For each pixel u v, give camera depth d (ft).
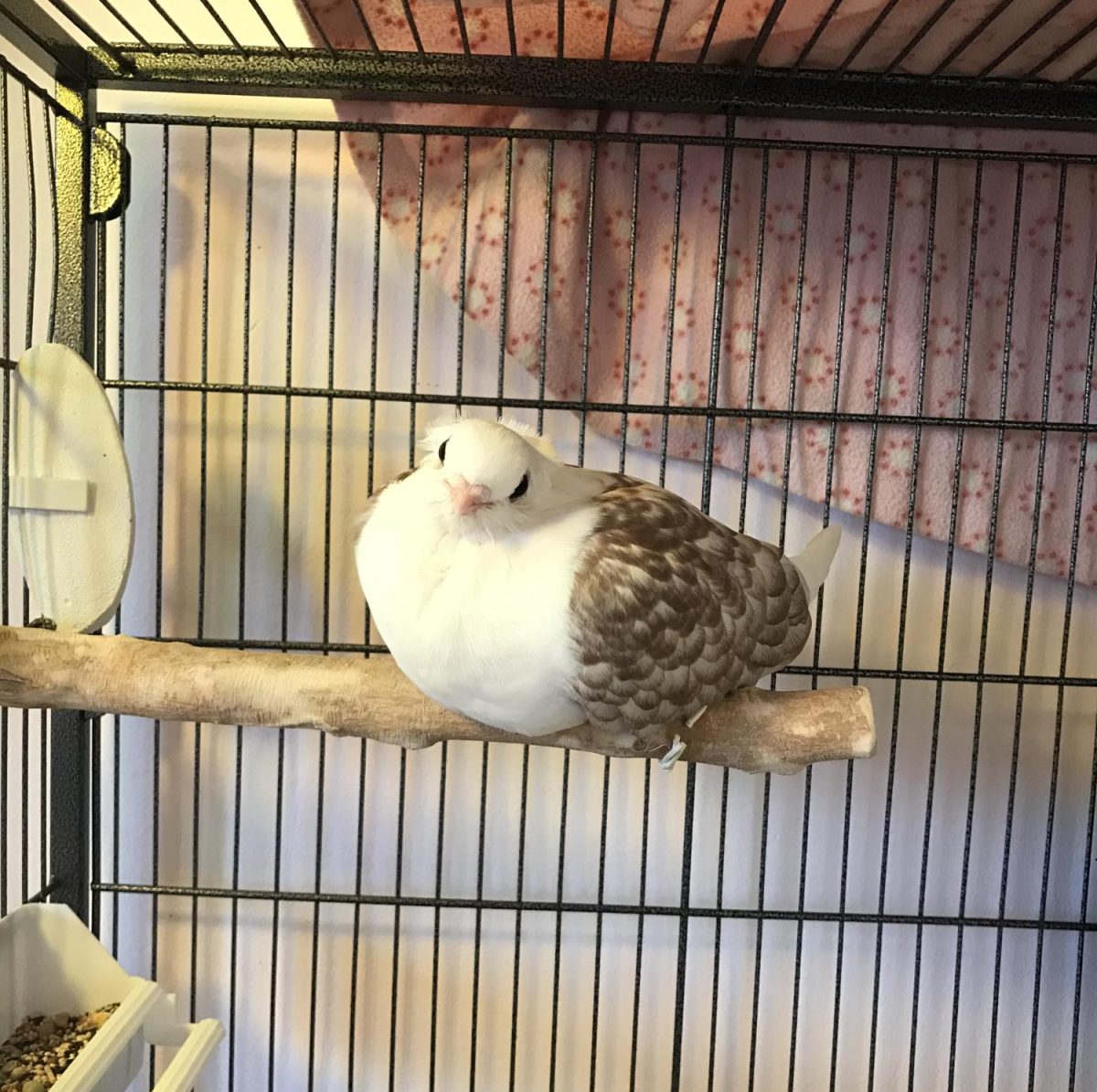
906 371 4.26
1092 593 4.54
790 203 4.22
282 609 4.22
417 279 4.02
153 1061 4.40
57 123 3.80
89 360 3.87
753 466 4.30
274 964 4.45
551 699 2.53
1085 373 4.23
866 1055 4.79
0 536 3.52
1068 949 4.74
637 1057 4.75
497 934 4.68
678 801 4.62
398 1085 4.75
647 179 4.18
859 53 3.64
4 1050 3.19
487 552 2.49
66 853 4.04
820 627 4.35
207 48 3.66
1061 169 4.05
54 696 2.98
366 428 4.36
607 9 3.43
